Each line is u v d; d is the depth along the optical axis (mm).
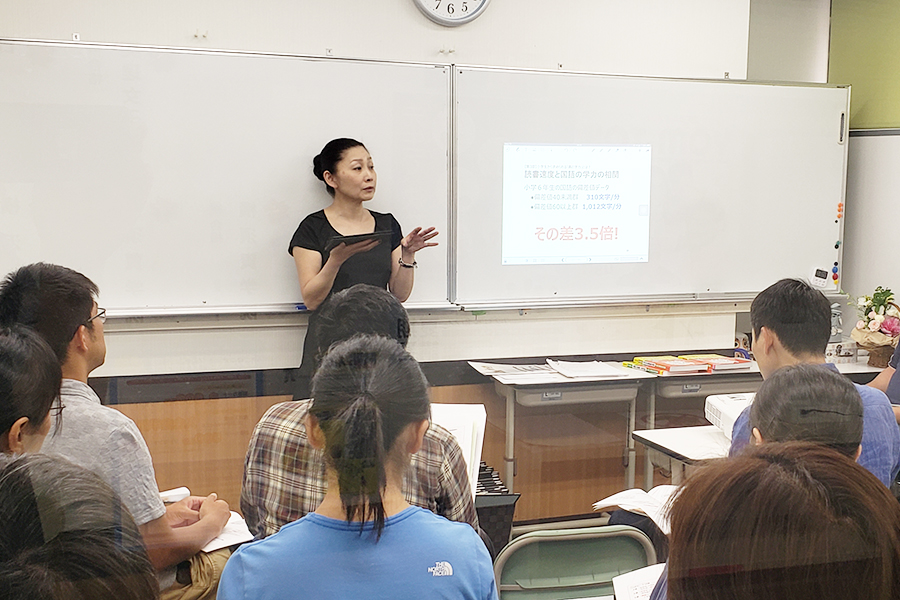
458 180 2400
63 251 2195
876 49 2510
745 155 2586
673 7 2467
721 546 627
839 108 2582
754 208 2613
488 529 1727
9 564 962
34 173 2146
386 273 2348
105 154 2184
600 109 2479
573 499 2266
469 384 2365
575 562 1346
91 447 1357
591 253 2502
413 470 1251
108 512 1097
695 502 653
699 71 2531
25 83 2102
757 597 613
